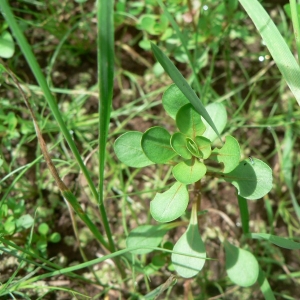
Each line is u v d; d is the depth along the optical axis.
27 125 0.16
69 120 0.16
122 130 0.16
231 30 0.17
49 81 0.16
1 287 0.13
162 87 0.17
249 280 0.12
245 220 0.13
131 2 0.18
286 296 0.14
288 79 0.11
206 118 0.10
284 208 0.15
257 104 0.17
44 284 0.14
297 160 0.16
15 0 0.18
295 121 0.16
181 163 0.11
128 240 0.13
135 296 0.14
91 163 0.16
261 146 0.16
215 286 0.15
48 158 0.10
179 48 0.16
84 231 0.15
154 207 0.11
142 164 0.11
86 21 0.17
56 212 0.15
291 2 0.11
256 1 0.12
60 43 0.16
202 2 0.15
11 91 0.17
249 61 0.17
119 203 0.16
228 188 0.16
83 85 0.17
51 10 0.17
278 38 0.12
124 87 0.17
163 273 0.15
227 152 0.10
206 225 0.15
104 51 0.08
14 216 0.14
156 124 0.17
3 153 0.16
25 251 0.12
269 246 0.15
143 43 0.16
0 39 0.15
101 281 0.15
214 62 0.17
